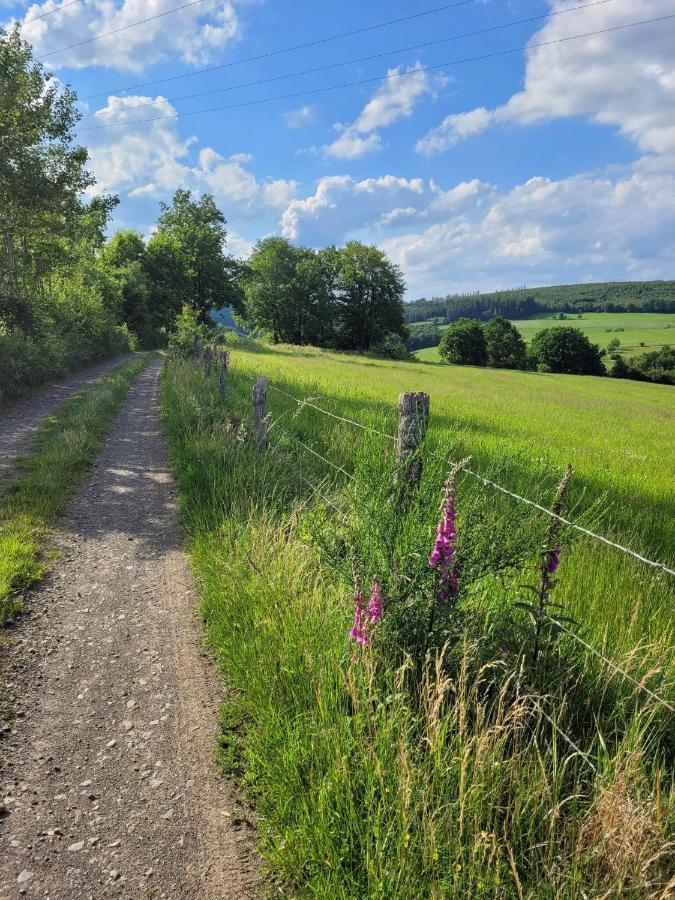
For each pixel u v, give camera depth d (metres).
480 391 31.22
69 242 29.72
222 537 5.58
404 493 3.59
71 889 2.28
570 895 1.92
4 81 21.06
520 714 2.45
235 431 8.77
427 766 2.35
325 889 2.09
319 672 2.99
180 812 2.67
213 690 3.61
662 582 4.02
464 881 1.99
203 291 73.50
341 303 86.81
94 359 32.28
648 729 2.67
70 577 5.24
